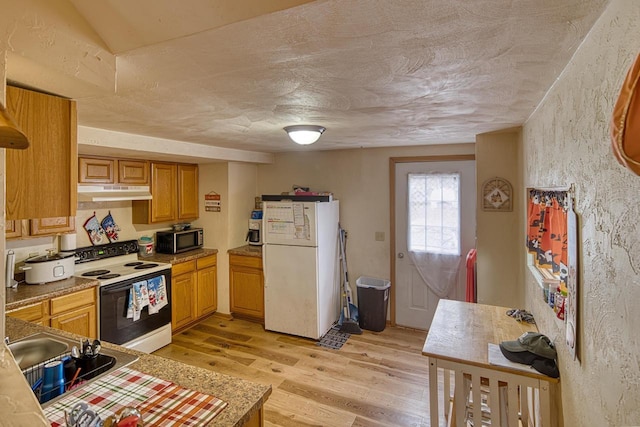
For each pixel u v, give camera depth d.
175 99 1.68
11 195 1.11
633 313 0.77
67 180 1.24
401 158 3.85
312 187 4.31
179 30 0.93
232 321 4.14
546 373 1.58
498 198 2.78
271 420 2.35
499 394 1.69
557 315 1.54
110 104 1.77
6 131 0.59
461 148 3.58
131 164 3.46
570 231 1.29
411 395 2.63
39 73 0.92
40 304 2.45
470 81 1.44
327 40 1.01
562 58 1.20
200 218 4.38
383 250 3.99
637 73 0.52
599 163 0.98
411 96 1.66
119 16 0.94
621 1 0.79
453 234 3.68
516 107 1.91
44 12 0.85
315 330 3.60
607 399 0.94
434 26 0.94
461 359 1.73
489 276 2.82
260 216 4.44
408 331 3.83
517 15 0.89
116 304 3.01
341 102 1.77
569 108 1.27
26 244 2.88
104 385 1.28
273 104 1.80
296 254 3.66
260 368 3.04
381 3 0.81
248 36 0.97
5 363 0.65
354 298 4.14
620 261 0.84
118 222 3.67
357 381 2.83
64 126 1.22
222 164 4.21
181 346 3.48
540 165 1.86
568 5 0.85
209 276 4.19
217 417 1.09
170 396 1.21
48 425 0.65
